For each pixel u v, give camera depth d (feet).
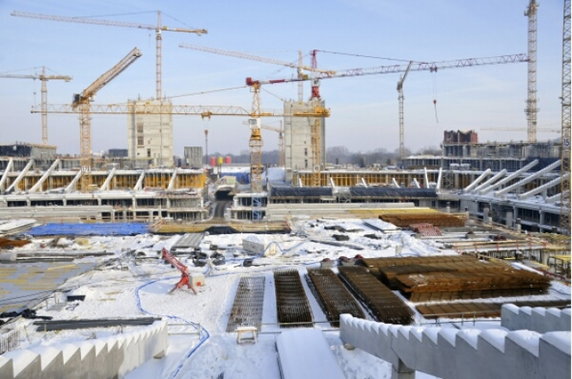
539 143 371.15
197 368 76.95
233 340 87.35
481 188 325.83
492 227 225.97
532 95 464.24
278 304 105.50
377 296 107.04
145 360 72.08
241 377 73.31
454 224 228.22
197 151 582.35
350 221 246.06
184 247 174.91
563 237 199.11
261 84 393.29
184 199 307.99
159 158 425.69
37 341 88.58
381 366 75.00
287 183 418.92
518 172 319.88
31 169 358.43
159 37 491.31
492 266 131.44
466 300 112.06
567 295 115.75
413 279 115.14
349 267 135.54
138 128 426.10
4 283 130.72
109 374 55.93
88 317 103.50
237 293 118.11
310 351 74.23
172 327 96.68
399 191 327.26
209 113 400.06
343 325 81.92
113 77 364.99
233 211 303.68
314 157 438.40
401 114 587.68
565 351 28.14
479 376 38.55
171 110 408.26
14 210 276.21
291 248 177.17
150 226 231.71
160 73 495.00
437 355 46.01
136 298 116.78
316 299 113.29
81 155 366.43
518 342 33.06
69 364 44.14
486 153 413.18
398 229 215.72
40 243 185.37
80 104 366.22
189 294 119.65
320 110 403.95
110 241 191.83
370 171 392.27
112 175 346.13
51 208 282.56
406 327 56.49
